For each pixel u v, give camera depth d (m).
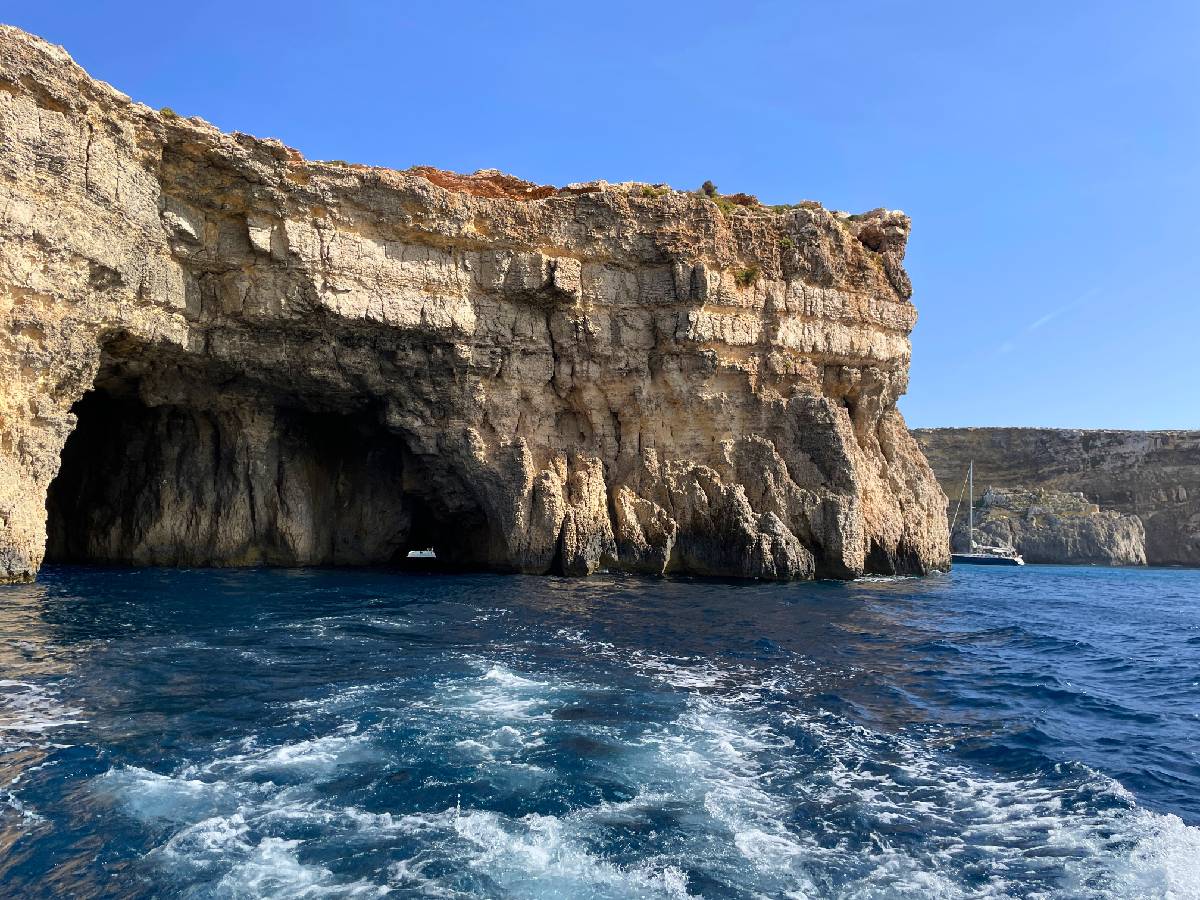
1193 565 103.25
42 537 25.64
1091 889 7.68
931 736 12.29
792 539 35.88
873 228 43.25
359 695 13.48
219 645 17.17
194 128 28.78
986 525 102.06
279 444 37.03
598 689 14.38
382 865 7.90
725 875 7.89
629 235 36.78
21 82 23.64
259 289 30.94
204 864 7.81
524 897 7.39
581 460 36.88
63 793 9.23
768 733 12.16
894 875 7.95
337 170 31.69
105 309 26.56
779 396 38.16
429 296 33.78
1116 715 13.90
